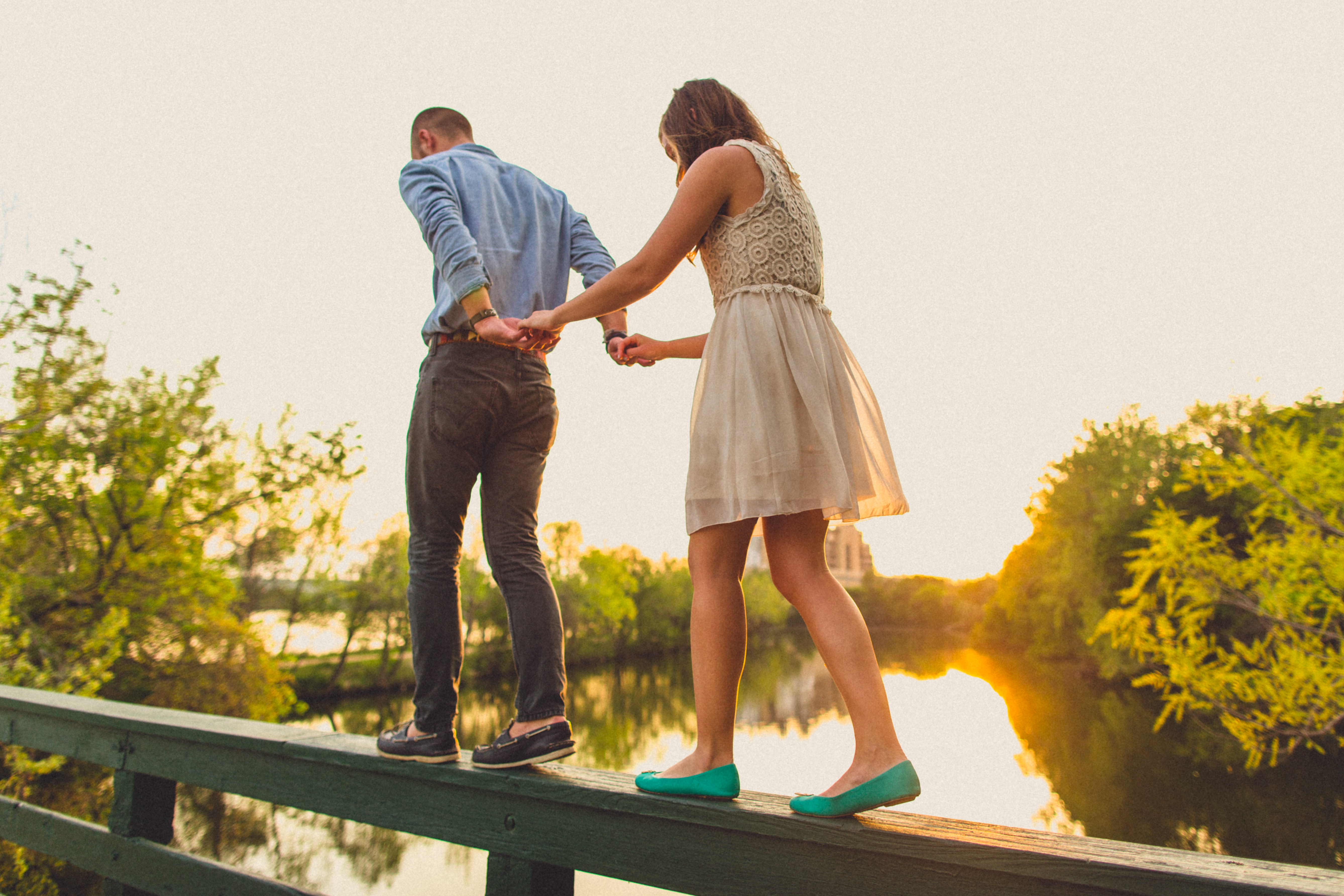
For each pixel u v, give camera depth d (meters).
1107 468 27.81
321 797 1.70
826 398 1.30
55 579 12.65
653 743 22.34
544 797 1.38
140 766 2.01
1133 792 14.70
